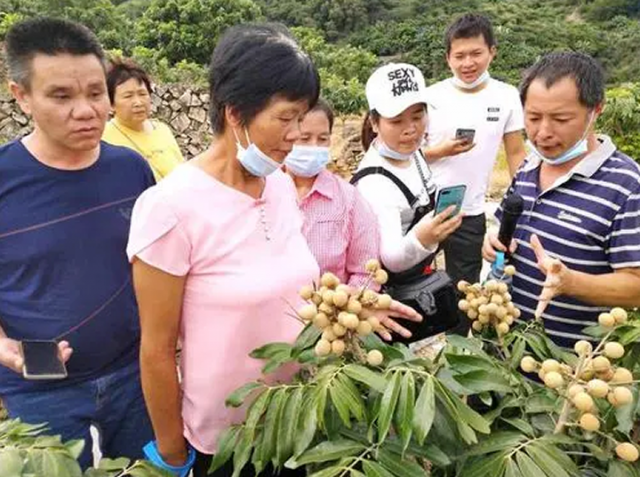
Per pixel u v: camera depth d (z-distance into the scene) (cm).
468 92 296
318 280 142
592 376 103
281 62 116
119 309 173
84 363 171
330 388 102
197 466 147
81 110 151
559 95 155
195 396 138
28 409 170
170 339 132
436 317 170
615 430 107
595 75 156
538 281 172
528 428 106
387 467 97
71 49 149
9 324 166
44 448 100
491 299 137
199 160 132
